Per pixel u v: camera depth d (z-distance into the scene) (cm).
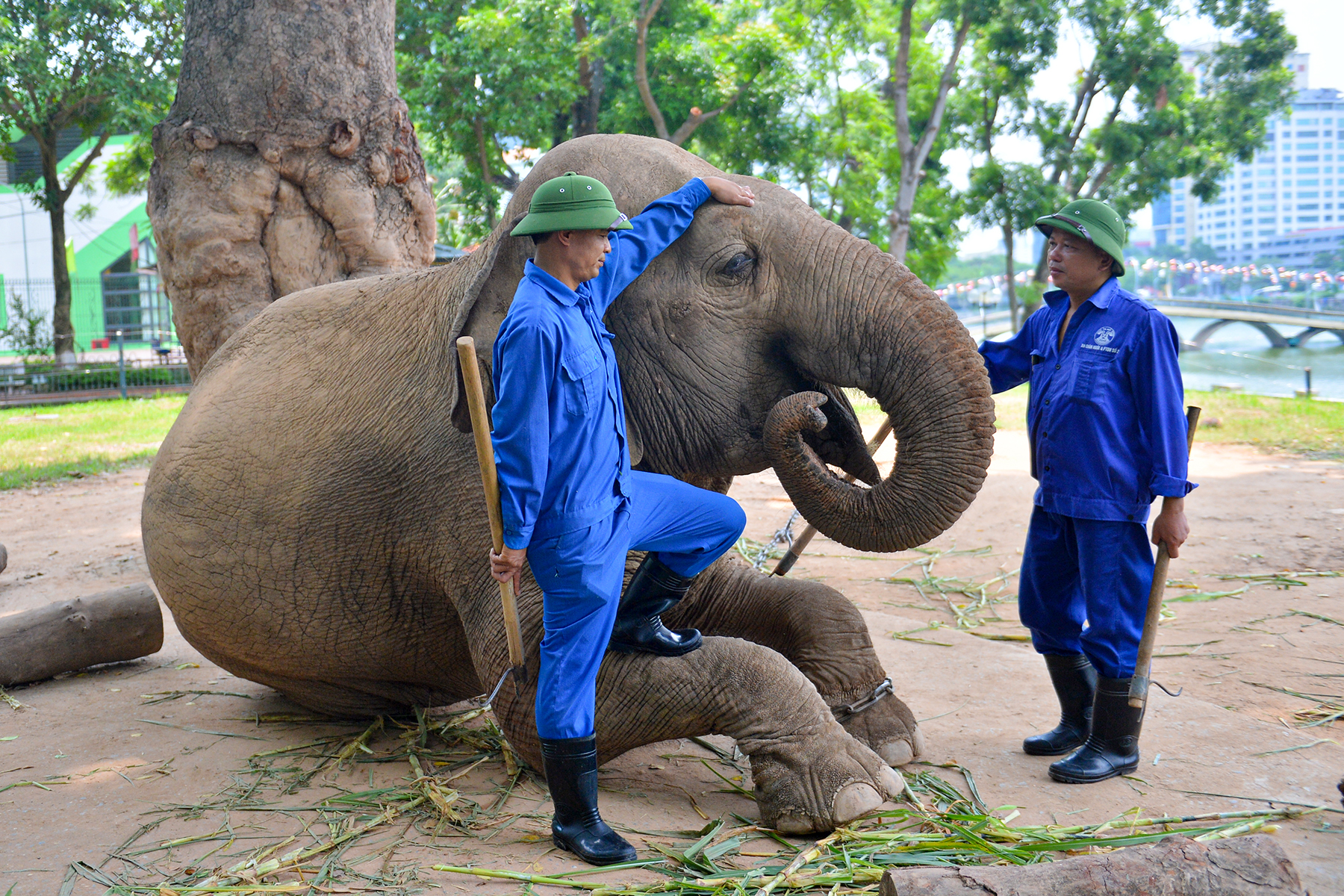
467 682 428
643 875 297
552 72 2164
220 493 416
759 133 2316
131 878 306
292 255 697
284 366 427
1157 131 2912
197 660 561
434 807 349
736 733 326
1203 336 4825
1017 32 2705
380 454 386
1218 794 352
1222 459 1241
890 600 684
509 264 342
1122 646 367
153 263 4284
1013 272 3091
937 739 412
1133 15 2880
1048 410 376
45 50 2608
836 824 315
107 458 1484
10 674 502
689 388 362
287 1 693
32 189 3175
